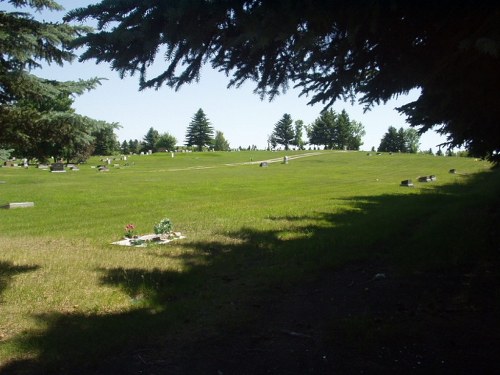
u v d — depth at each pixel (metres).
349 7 3.40
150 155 79.38
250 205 18.67
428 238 9.68
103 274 7.50
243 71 4.82
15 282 6.95
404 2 3.63
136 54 3.89
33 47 6.16
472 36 3.31
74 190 24.56
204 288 6.72
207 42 4.09
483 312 5.14
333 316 5.28
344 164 59.69
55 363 4.14
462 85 4.46
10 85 6.14
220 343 4.59
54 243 10.77
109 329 4.94
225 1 3.46
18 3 6.03
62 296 6.25
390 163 60.56
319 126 119.81
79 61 3.98
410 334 4.59
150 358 4.27
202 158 72.38
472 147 10.54
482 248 8.32
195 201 20.41
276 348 4.43
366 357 4.13
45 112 6.43
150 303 5.96
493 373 3.72
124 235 11.60
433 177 35.00
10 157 7.02
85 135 6.63
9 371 4.04
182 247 9.96
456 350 4.19
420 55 4.45
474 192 22.14
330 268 7.66
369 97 5.49
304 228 12.23
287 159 68.19
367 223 12.45
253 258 8.72
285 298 6.09
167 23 3.52
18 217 15.44
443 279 6.63
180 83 4.63
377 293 6.13
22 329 5.08
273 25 3.34
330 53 4.37
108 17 3.69
